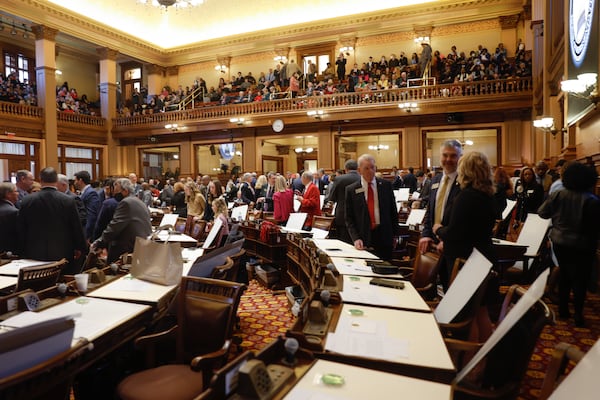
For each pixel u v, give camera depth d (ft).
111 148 59.36
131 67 69.10
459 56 49.67
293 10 57.98
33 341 4.74
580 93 17.48
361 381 4.72
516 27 47.73
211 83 63.72
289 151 64.95
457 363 6.08
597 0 15.44
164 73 66.13
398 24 52.01
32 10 47.98
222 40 60.90
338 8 55.72
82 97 62.85
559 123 28.55
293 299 14.48
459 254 8.61
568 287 13.53
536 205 19.13
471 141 57.36
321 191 35.81
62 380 5.14
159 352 8.84
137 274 9.97
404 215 25.30
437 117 44.98
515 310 4.04
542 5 35.73
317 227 18.42
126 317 7.25
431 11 50.21
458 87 42.68
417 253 10.93
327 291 7.45
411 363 5.14
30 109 48.73
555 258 14.69
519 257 13.85
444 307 7.65
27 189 16.98
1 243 13.41
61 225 13.12
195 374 7.21
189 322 7.72
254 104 50.98
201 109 53.83
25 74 60.29
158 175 66.39
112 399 8.18
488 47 49.06
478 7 48.44
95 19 56.03
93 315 7.34
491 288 7.82
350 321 6.62
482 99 41.32
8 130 46.85
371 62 51.70
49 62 50.31
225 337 7.36
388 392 4.48
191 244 17.48
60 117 52.80
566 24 21.31
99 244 14.06
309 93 49.47
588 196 12.50
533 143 40.09
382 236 13.15
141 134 57.52
